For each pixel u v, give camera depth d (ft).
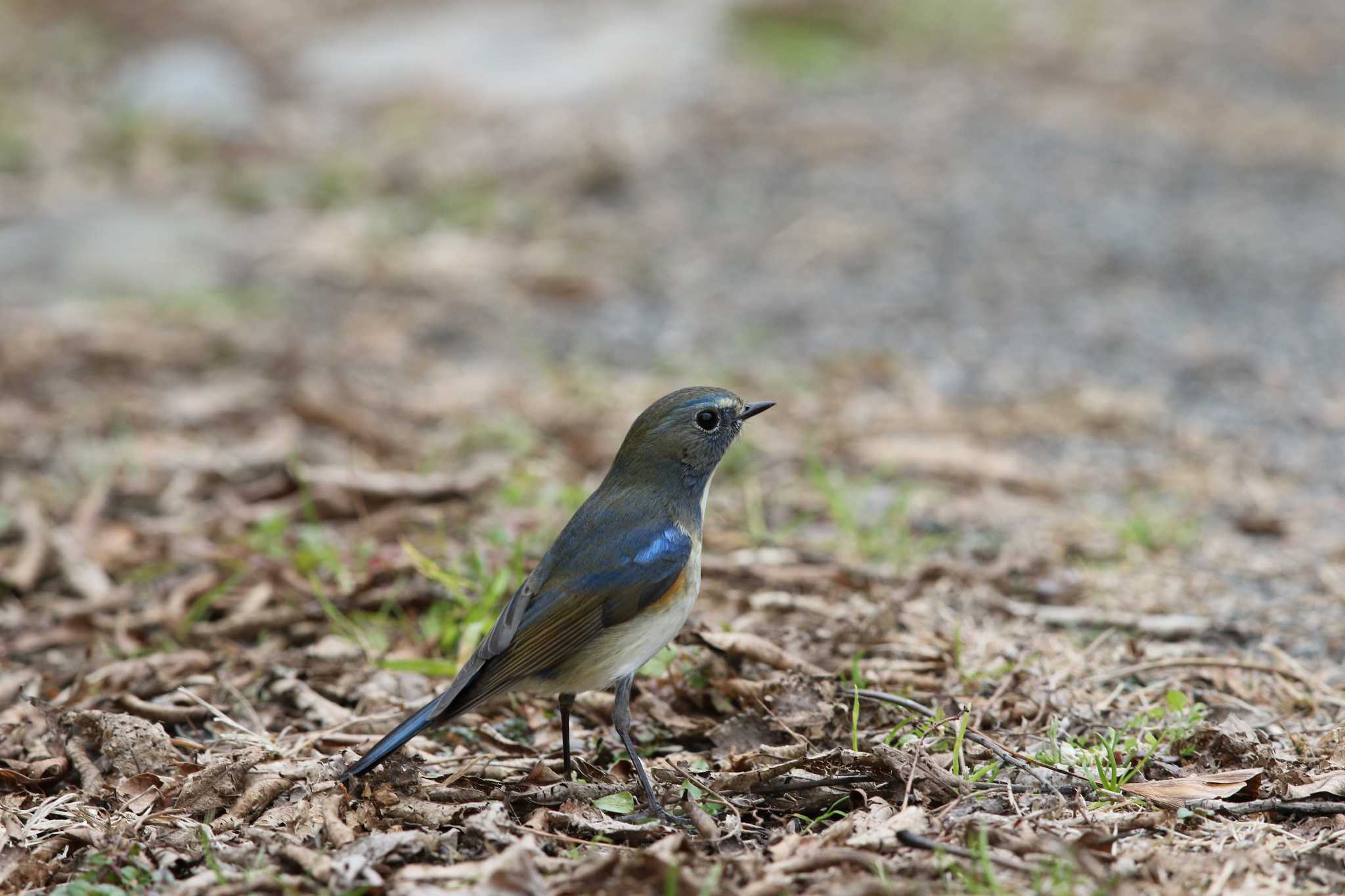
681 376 49.08
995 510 39.11
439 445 43.29
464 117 79.66
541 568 24.62
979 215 65.72
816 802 23.76
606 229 64.39
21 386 48.85
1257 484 41.24
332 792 23.58
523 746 26.73
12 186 71.05
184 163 74.79
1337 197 70.23
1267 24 103.40
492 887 20.36
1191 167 74.08
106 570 35.96
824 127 76.69
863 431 44.68
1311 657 30.09
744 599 32.24
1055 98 84.58
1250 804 22.65
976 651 29.91
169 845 22.41
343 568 33.91
